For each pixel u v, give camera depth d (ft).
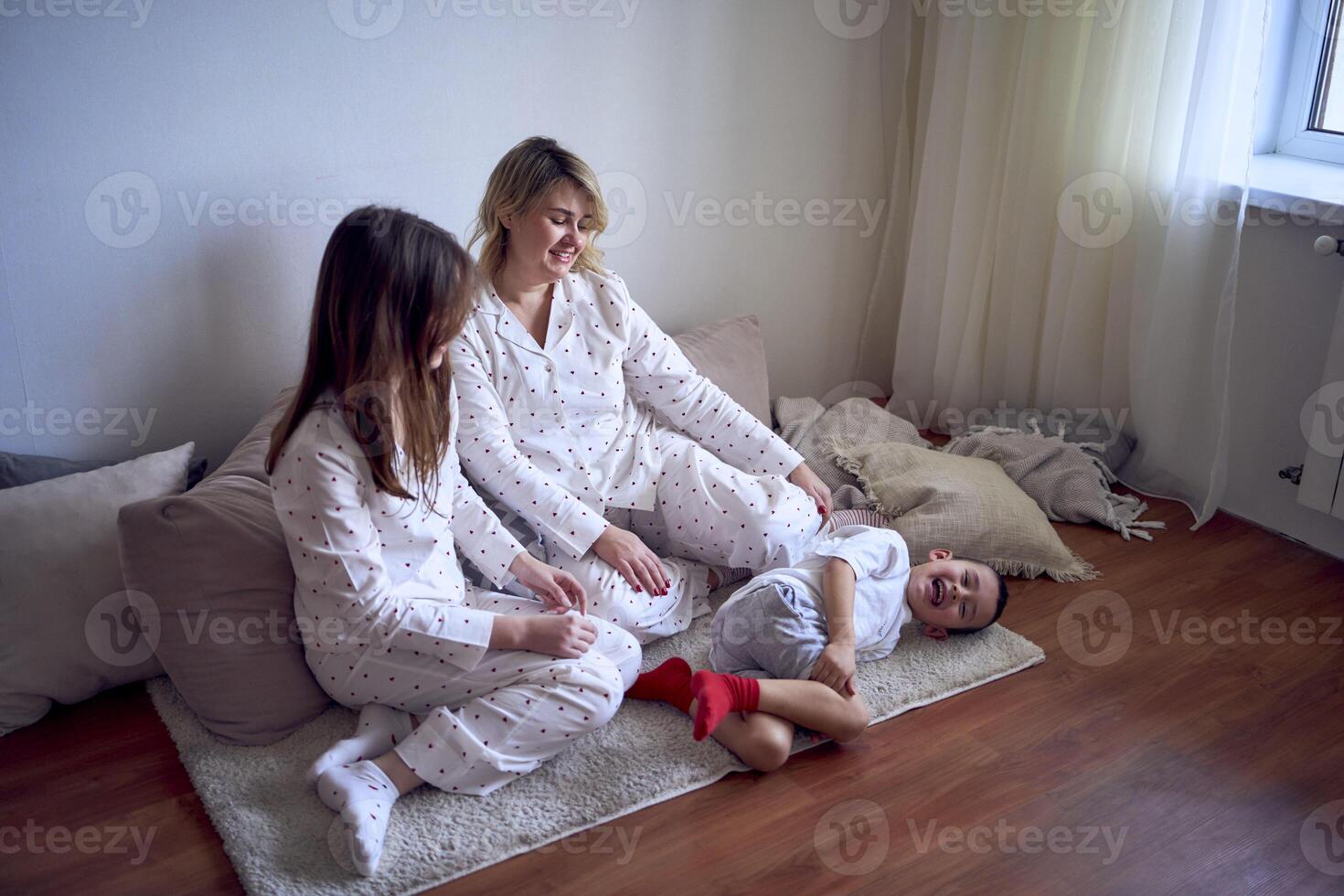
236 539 5.82
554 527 6.53
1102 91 8.32
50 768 5.83
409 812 5.51
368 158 7.50
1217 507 8.77
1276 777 5.98
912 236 9.62
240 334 7.44
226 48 6.82
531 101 7.98
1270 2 7.76
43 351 6.85
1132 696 6.63
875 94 9.57
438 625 5.60
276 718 5.94
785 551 7.13
